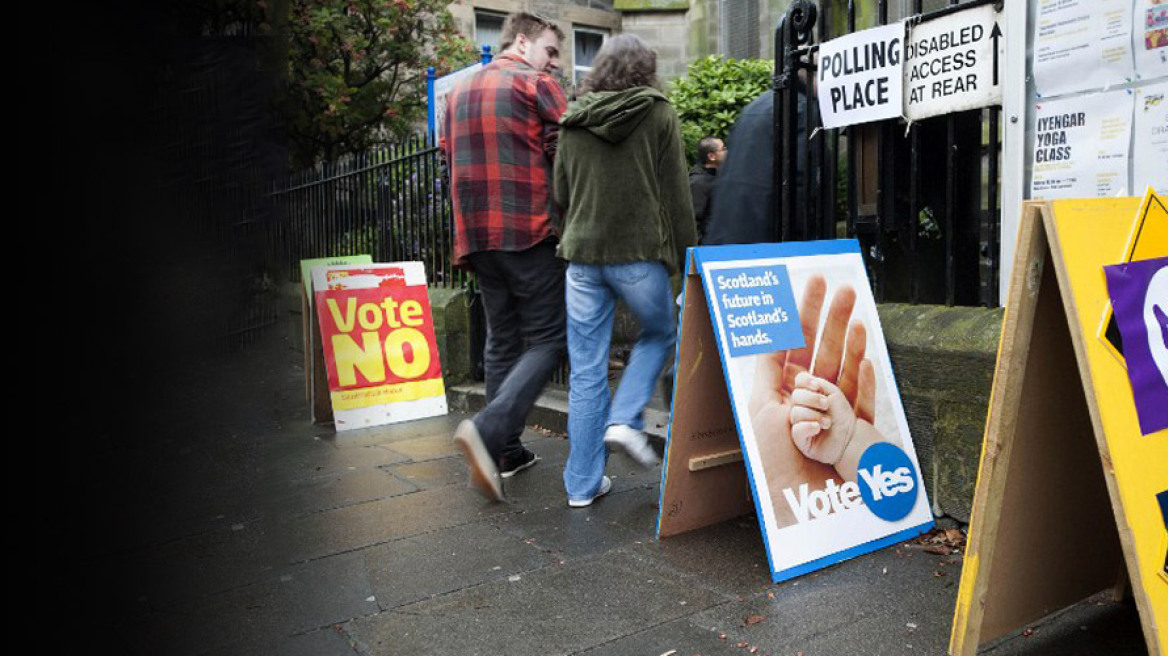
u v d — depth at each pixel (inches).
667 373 163.0
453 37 429.4
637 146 122.0
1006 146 112.0
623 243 123.0
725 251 110.9
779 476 105.7
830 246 121.3
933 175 131.9
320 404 204.8
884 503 114.3
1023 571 80.8
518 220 139.5
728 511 124.2
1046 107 107.5
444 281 241.6
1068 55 104.3
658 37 498.6
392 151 270.8
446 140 147.3
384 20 389.7
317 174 318.3
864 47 127.8
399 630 92.0
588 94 125.1
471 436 124.5
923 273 133.0
